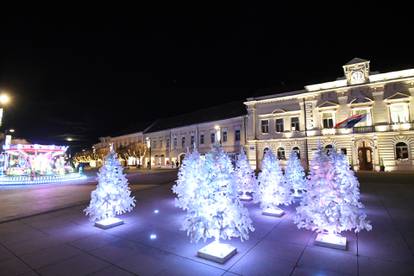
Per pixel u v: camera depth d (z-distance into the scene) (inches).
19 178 861.8
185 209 382.3
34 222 316.5
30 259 200.4
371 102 1031.6
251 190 451.8
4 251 218.1
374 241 228.7
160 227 287.7
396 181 681.6
